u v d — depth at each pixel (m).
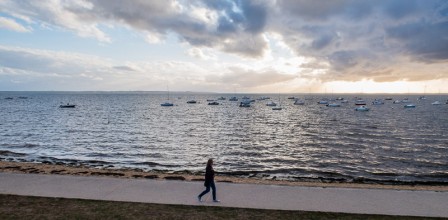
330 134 51.25
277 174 24.64
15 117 80.06
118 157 31.20
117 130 54.03
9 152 32.88
